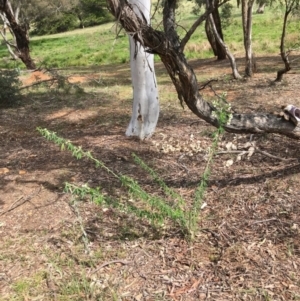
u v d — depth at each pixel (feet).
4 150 21.30
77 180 16.49
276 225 12.21
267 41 56.29
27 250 12.19
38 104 31.50
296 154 16.90
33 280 10.88
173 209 12.44
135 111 20.47
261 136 19.11
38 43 90.02
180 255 11.32
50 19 100.68
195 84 10.96
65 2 75.10
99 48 73.92
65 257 11.68
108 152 19.26
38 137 23.18
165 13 10.87
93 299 9.98
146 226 12.80
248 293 9.78
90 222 13.25
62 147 11.44
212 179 15.47
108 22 107.65
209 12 10.68
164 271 10.80
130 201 14.33
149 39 9.90
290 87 29.73
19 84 34.37
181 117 24.09
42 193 15.70
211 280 10.34
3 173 17.93
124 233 12.49
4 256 11.99
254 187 14.49
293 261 10.68
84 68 57.21
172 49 10.24
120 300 9.87
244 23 34.45
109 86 37.93
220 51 49.83
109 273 10.85
